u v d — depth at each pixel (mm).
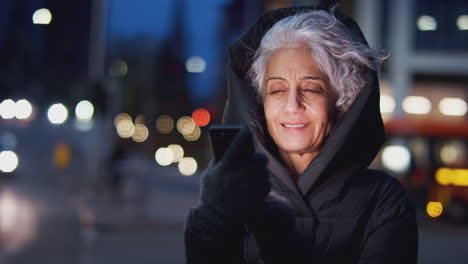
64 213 14539
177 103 55875
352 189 1458
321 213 1439
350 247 1436
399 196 1493
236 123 1517
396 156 17359
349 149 1424
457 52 29281
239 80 1529
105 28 20547
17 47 24844
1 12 25141
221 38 30578
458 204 15289
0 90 24172
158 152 52312
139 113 45719
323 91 1447
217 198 956
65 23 24547
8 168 22484
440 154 23734
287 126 1466
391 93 29188
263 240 1027
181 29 51875
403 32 29188
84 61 24000
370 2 28844
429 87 29406
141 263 9219
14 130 23094
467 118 29125
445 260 10391
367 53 1445
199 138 58938
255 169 938
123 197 17641
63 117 22422
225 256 1005
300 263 1075
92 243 10836
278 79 1451
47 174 22844
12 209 14812
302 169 1539
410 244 1469
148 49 20891
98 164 21938
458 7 29219
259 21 1589
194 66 20719
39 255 9461
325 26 1450
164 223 13266
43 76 24078
